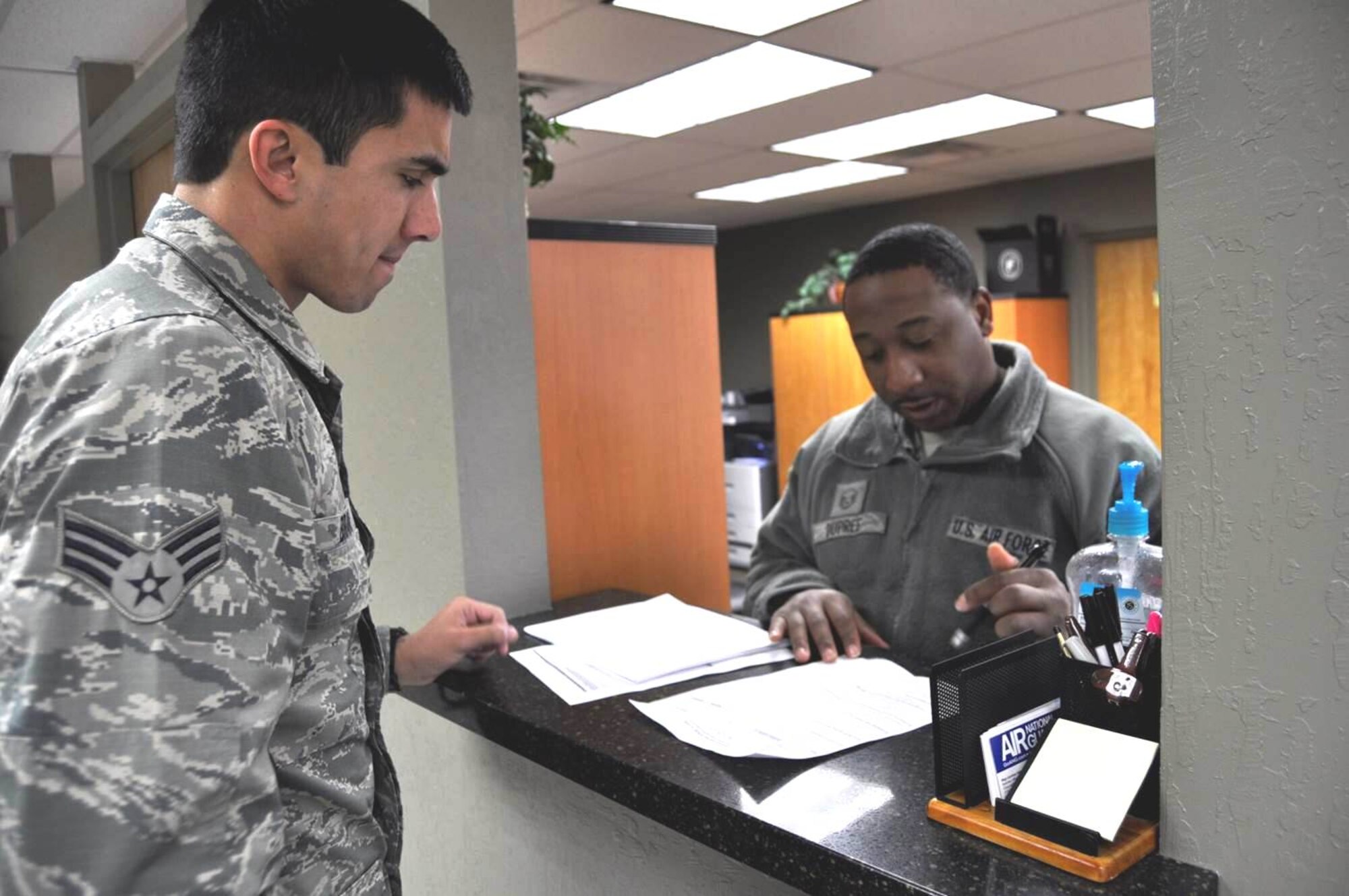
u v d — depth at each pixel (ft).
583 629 3.87
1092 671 2.18
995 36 9.34
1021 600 2.98
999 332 16.98
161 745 1.65
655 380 5.16
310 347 2.29
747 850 2.25
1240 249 1.72
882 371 4.02
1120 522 2.57
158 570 1.70
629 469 5.08
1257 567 1.77
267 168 2.16
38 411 1.78
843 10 8.46
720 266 24.27
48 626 1.63
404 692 3.53
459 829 4.16
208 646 1.73
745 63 9.91
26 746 1.60
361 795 2.34
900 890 1.92
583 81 10.28
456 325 4.00
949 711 2.14
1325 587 1.69
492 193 4.09
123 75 8.89
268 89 2.11
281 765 2.13
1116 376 17.48
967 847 2.04
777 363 19.51
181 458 1.78
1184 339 1.82
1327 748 1.72
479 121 4.05
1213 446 1.80
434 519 4.22
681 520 5.31
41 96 9.81
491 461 4.14
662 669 3.27
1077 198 17.31
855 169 16.12
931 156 15.26
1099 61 10.23
